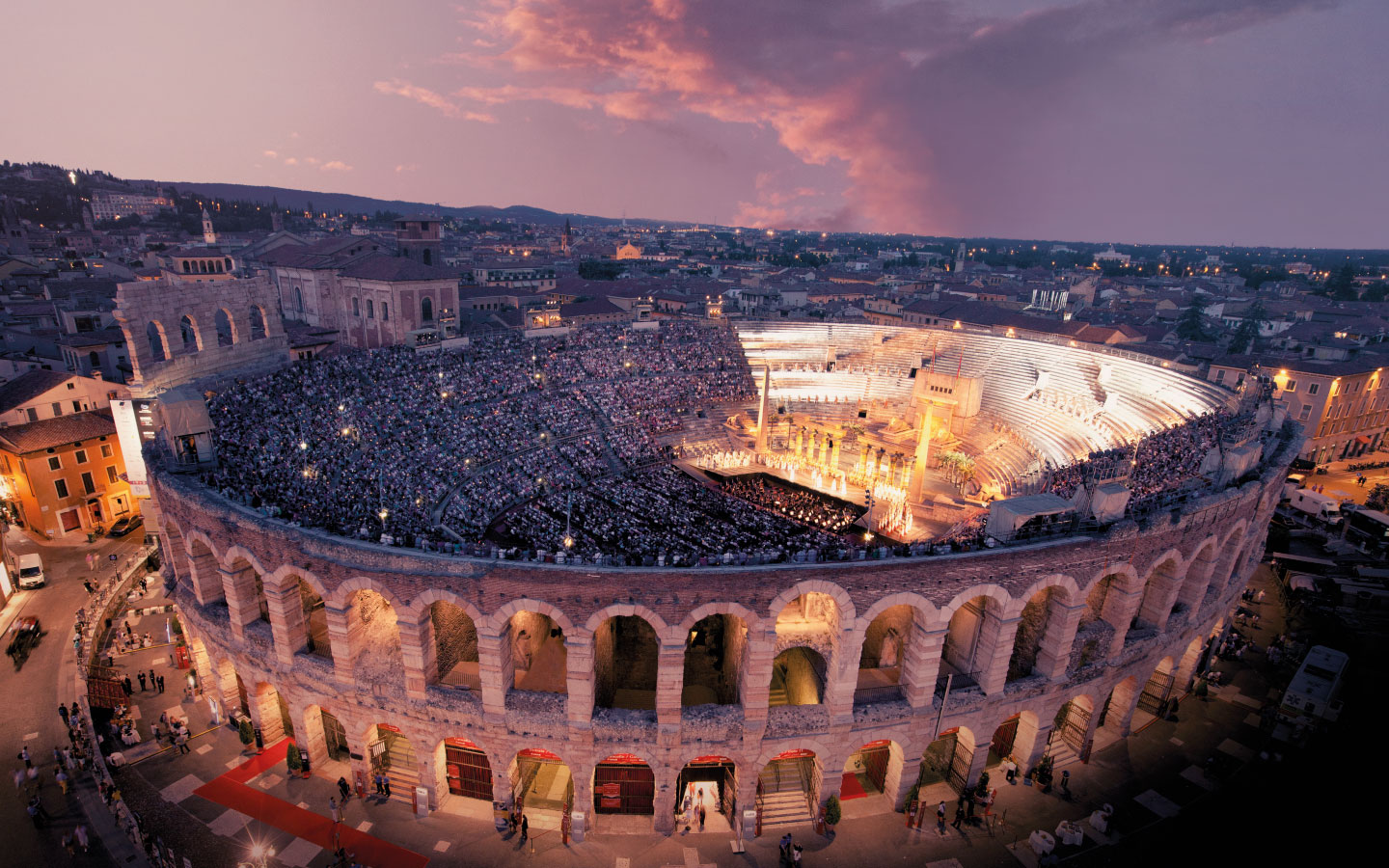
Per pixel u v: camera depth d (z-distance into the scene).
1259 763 42.06
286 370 69.50
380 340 93.75
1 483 68.75
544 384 90.56
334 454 60.41
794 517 69.06
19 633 50.44
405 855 34.91
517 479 71.69
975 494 78.19
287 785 39.12
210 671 44.81
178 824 36.16
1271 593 63.06
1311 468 95.62
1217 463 46.00
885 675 40.41
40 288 122.56
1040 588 36.44
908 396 107.00
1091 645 40.16
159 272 132.75
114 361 83.44
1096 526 38.00
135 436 51.69
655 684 46.16
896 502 74.62
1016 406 94.19
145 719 43.75
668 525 63.47
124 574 59.66
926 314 148.38
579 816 35.94
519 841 36.16
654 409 95.75
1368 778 40.84
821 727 35.84
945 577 34.84
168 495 40.97
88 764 39.31
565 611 33.59
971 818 37.75
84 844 33.78
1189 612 43.78
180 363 60.16
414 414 74.56
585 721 34.97
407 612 34.88
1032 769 40.91
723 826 37.53
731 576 33.00
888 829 37.38
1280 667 51.88
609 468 81.31
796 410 106.19
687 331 113.94
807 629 40.19
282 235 132.88
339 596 35.53
